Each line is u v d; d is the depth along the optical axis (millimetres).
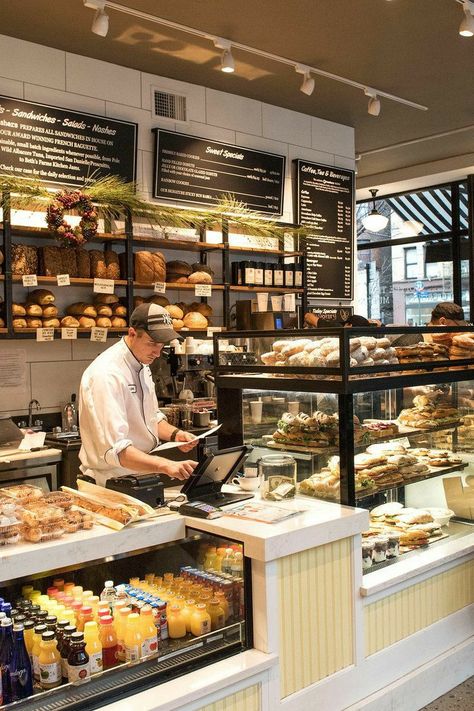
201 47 4820
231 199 5734
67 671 2078
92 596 2316
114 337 4848
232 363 3281
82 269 4559
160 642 2326
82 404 2832
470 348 3459
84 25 4418
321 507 2734
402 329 3158
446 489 3613
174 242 5016
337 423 2873
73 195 4359
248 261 5613
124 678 2146
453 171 7742
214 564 2498
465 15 4258
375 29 4637
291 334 3014
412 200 8641
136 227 4820
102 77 5008
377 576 2873
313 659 2531
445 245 8375
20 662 2047
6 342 4594
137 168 5215
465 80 5602
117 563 2434
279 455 3131
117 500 2502
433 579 3145
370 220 7801
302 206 6289
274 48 4887
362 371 2873
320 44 4844
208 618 2402
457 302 8250
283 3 4238
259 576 2357
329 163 6555
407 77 5508
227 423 3355
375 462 3104
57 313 4547
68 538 2232
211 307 5531
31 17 4285
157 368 5176
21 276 4281
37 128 4660
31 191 4309
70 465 4262
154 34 4586
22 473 4059
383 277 8984
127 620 2199
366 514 2697
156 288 4895
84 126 4863
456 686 3215
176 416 4918
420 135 7023
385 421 3207
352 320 4117
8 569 2064
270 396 3160
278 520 2516
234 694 2262
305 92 5176
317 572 2541
